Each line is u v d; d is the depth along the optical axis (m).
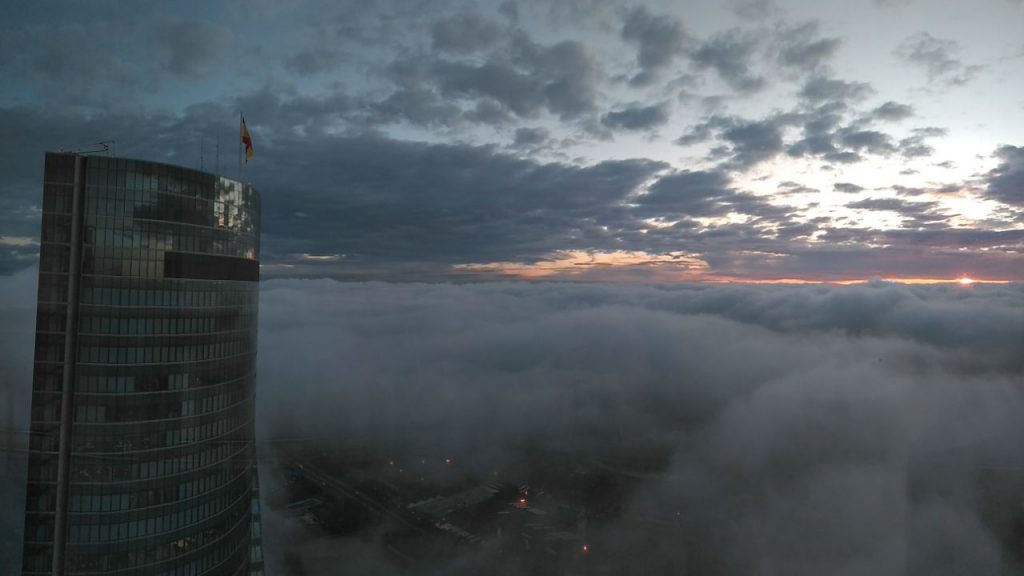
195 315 116.56
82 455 106.69
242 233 128.88
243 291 129.50
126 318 108.31
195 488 116.81
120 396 108.00
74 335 106.06
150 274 110.38
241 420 129.62
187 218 115.25
